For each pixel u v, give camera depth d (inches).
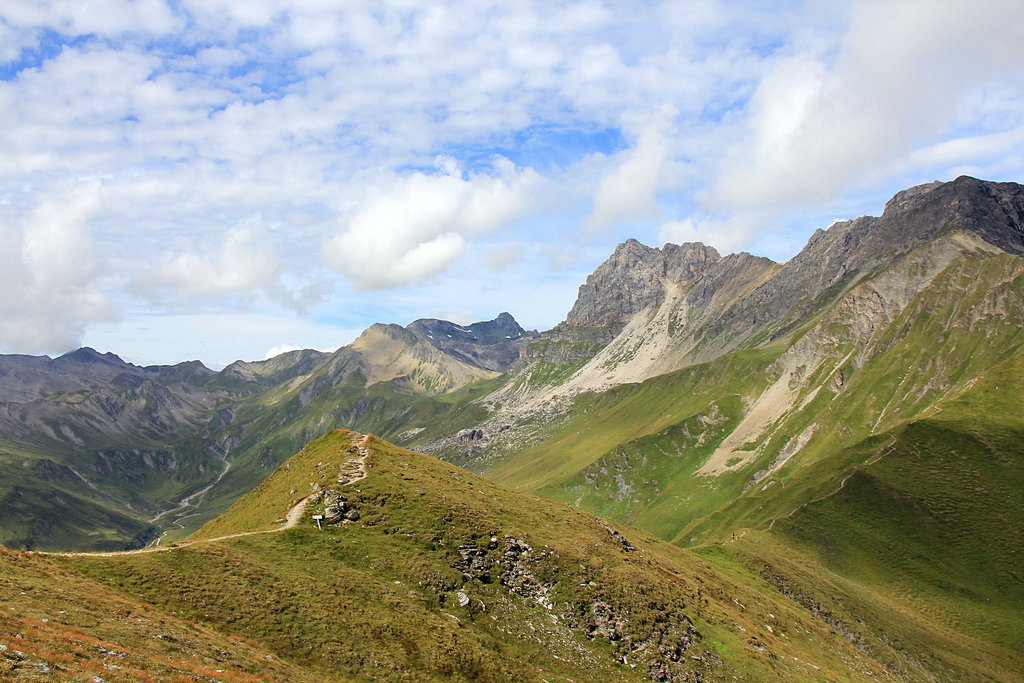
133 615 1753.2
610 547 3676.2
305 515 2965.1
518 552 3120.1
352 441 4005.9
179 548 2364.7
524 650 2554.1
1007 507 7258.9
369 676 1956.2
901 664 4571.9
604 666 2632.9
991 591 6378.0
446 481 3727.9
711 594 3937.0
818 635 4222.4
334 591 2411.4
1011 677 5024.6
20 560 1883.6
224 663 1625.2
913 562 6825.8
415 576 2716.5
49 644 1309.1
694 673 2768.2
